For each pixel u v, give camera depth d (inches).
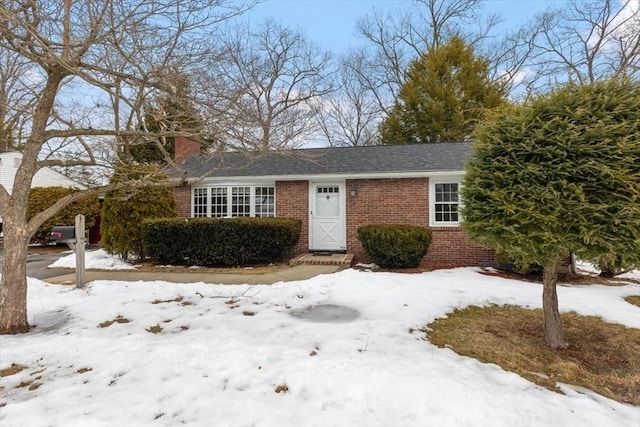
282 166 474.0
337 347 164.9
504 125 181.6
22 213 192.7
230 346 162.6
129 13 173.0
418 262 392.5
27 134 253.1
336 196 458.9
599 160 155.6
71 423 105.5
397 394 122.4
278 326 194.1
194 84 193.8
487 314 235.5
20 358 154.2
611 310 240.2
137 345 165.3
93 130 191.3
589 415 119.5
